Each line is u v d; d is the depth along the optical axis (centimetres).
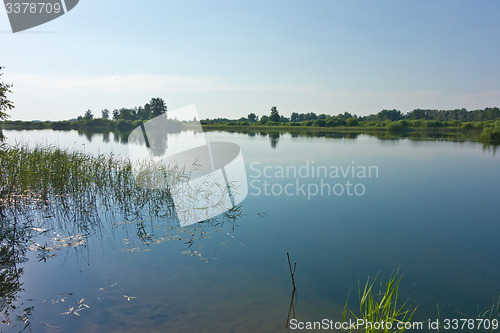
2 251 458
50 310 321
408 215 662
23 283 375
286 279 400
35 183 741
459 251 487
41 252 464
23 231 535
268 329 303
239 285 382
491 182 977
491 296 362
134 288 369
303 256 466
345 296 364
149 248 487
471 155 1595
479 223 617
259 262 445
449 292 371
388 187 909
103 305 333
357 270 425
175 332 293
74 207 677
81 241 507
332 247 497
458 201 772
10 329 289
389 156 1514
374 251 486
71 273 402
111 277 393
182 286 376
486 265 441
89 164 872
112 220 615
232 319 316
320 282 393
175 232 557
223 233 555
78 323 302
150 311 325
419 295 365
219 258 455
